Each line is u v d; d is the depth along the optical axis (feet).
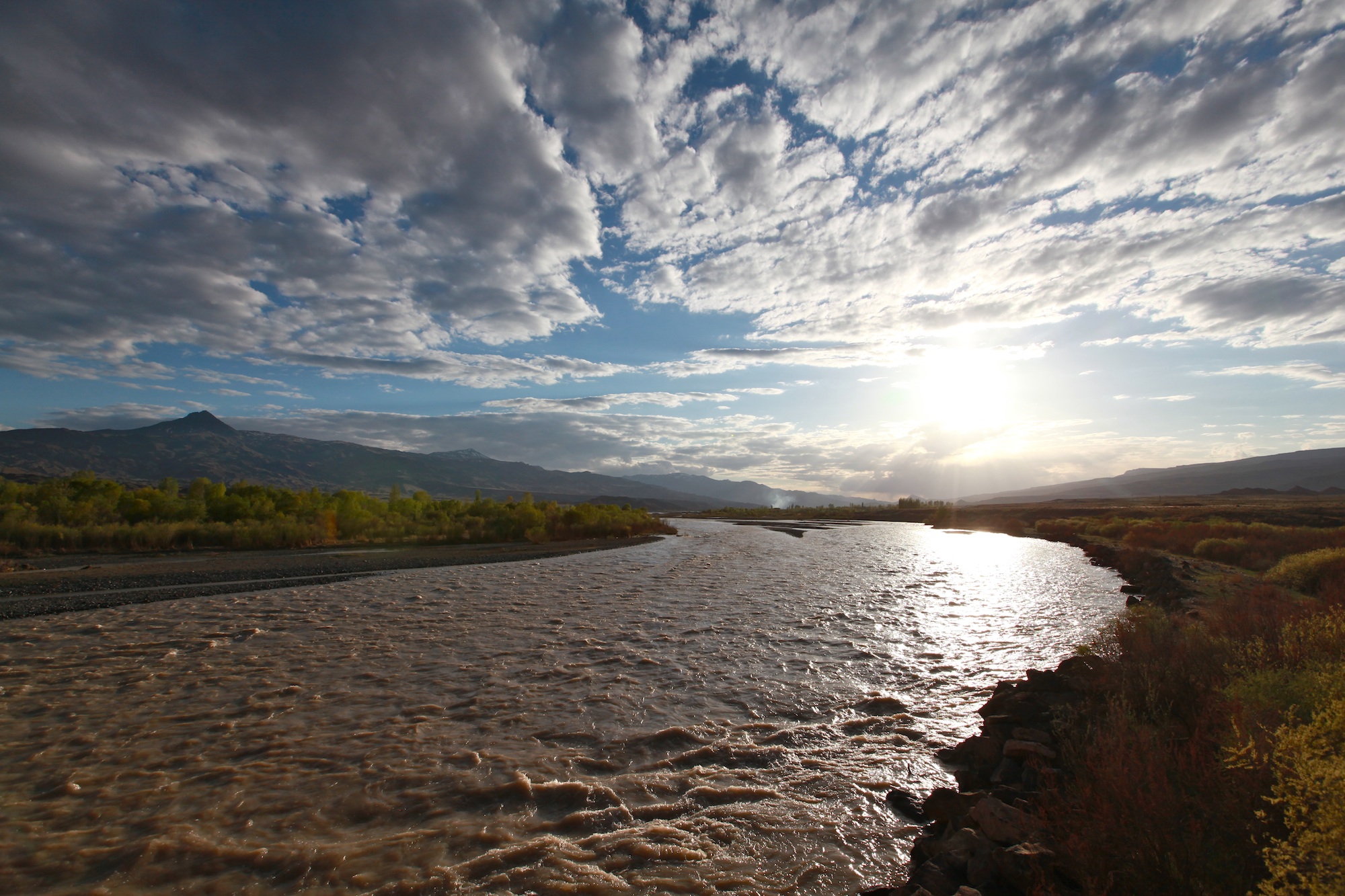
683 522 340.39
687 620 52.11
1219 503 367.04
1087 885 12.91
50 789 21.81
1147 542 116.88
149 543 101.91
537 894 16.08
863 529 248.32
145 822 19.65
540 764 24.25
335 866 17.34
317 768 23.76
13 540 95.45
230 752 25.05
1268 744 14.55
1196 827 13.20
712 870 17.33
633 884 16.60
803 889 16.38
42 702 30.42
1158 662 25.41
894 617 54.70
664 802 21.39
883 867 17.53
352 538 129.70
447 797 21.57
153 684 33.45
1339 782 10.53
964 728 28.45
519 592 65.98
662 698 32.24
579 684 34.42
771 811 20.85
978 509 395.96
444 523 149.28
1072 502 526.57
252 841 18.63
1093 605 62.34
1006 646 44.29
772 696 32.83
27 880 16.55
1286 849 10.73
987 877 15.05
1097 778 16.14
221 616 50.80
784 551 128.36
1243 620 29.63
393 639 43.65
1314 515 167.12
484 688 33.37
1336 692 16.49
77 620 48.60
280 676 35.01
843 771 23.94
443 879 16.75
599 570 87.04
